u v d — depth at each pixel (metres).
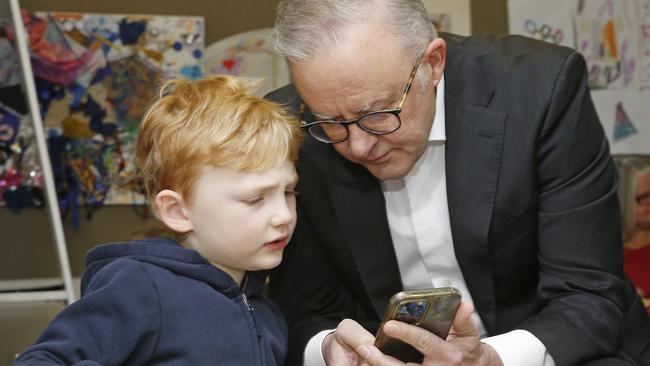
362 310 1.62
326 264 1.59
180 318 1.16
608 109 2.89
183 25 2.63
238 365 1.19
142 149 1.26
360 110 1.25
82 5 2.59
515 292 1.52
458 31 2.81
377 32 1.23
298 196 1.54
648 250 2.80
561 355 1.32
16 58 2.38
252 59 2.69
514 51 1.49
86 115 2.58
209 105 1.21
